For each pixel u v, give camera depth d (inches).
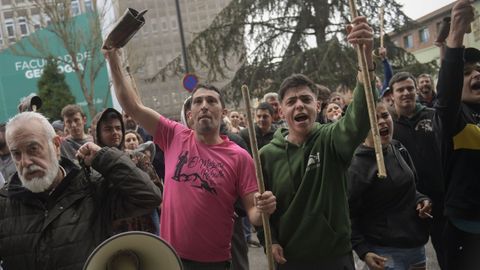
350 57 742.5
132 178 105.9
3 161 244.1
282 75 785.6
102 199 107.4
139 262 95.0
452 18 126.4
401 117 196.1
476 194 135.9
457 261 141.3
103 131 185.6
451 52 127.2
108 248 91.4
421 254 149.7
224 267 130.2
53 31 874.1
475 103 140.2
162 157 252.4
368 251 143.9
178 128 140.3
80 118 237.9
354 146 119.0
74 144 234.1
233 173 128.8
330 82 727.7
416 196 148.8
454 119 132.5
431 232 183.3
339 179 125.2
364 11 757.9
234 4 831.1
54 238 101.3
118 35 127.0
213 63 840.9
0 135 240.4
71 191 105.3
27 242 101.5
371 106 106.7
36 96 197.9
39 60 1165.1
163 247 93.4
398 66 768.3
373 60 116.3
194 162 130.4
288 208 126.1
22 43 1029.2
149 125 141.3
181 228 127.0
